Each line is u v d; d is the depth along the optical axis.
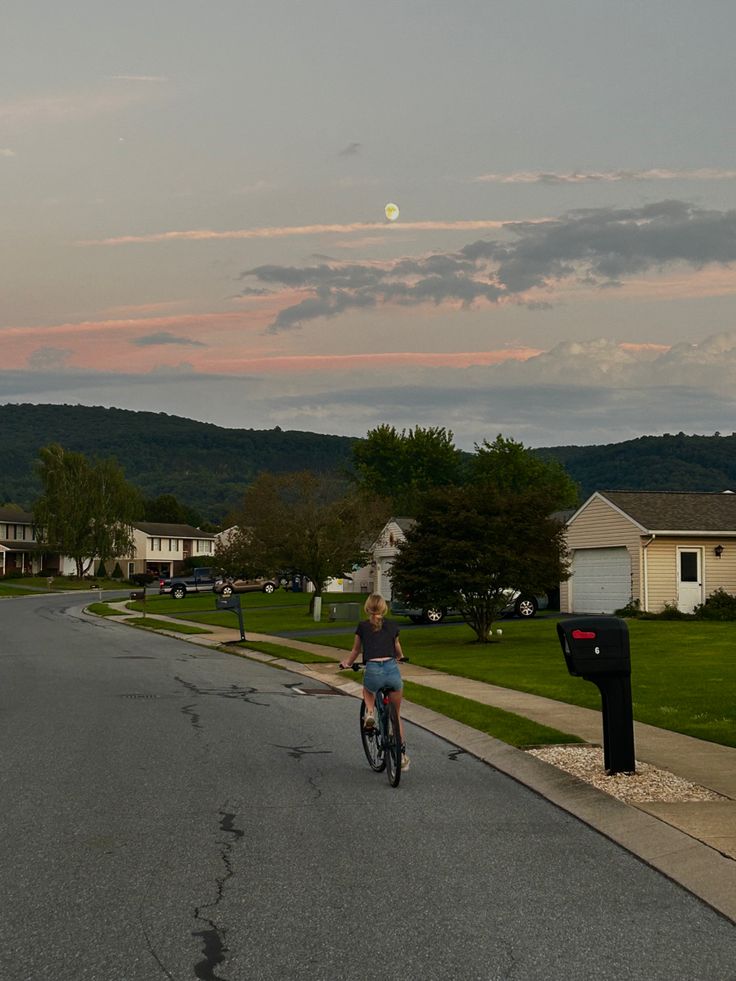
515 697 18.47
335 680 22.98
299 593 79.88
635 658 24.36
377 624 12.25
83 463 116.44
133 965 5.97
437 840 8.93
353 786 11.27
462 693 19.11
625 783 11.09
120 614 57.66
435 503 32.44
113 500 117.12
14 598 84.19
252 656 30.22
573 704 17.44
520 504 32.03
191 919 6.77
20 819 9.54
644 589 39.66
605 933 6.56
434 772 12.22
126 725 15.53
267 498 51.31
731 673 21.09
